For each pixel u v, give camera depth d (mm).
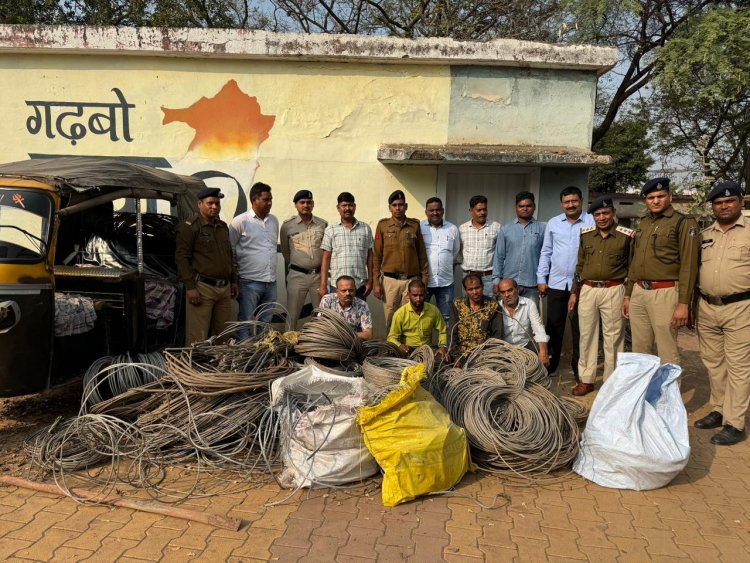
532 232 5953
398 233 5848
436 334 5344
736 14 9672
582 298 5414
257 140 7094
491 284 6242
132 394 4059
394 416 3461
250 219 5742
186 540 2928
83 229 5820
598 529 3178
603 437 3723
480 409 3928
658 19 12211
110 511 3201
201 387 3889
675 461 3584
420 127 7105
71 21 13516
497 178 7262
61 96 7039
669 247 4672
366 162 7121
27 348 3844
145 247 5992
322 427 3551
